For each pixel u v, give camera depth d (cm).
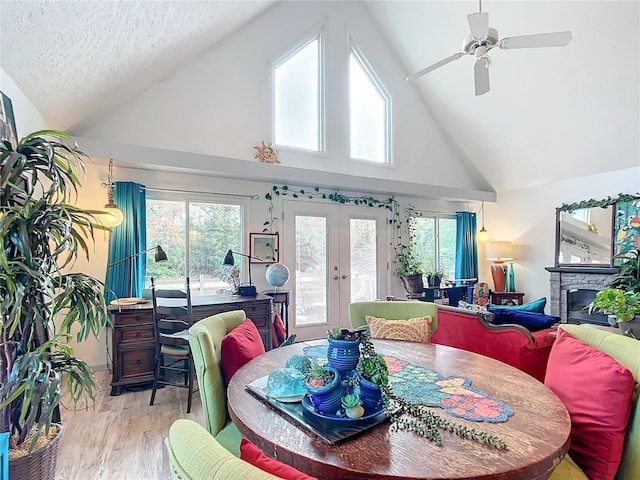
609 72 402
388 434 107
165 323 302
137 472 200
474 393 136
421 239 625
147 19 267
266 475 56
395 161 579
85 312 165
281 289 481
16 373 144
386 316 262
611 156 486
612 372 124
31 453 154
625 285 290
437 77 551
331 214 529
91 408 282
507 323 295
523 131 532
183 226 420
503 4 412
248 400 131
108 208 330
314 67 517
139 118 390
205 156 393
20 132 241
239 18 408
